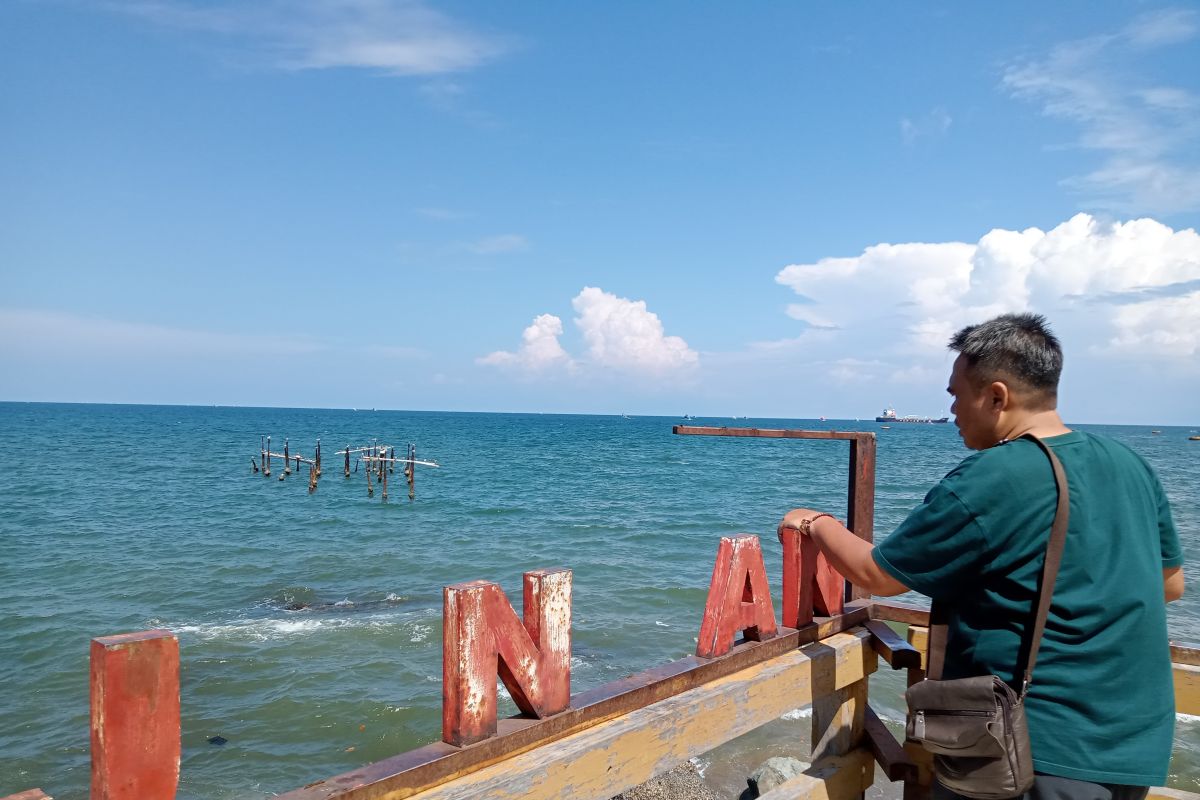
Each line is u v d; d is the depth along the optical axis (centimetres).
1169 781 685
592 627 1221
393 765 169
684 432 271
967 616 197
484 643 187
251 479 4159
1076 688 182
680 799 688
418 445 7862
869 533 337
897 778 303
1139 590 184
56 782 743
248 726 864
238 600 1440
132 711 138
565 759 193
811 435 309
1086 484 189
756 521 2598
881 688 912
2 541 2102
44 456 5431
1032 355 203
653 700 231
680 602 1391
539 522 2566
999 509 187
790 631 293
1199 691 308
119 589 1526
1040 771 183
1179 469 5566
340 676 1011
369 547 2042
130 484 3744
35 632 1209
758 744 792
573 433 12050
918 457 6925
